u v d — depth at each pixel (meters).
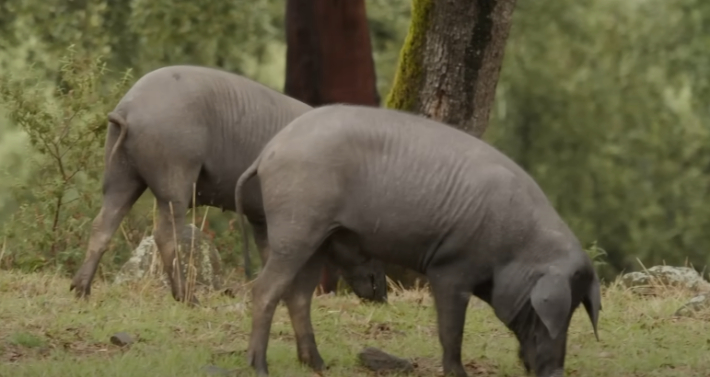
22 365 18.47
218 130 23.33
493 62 30.39
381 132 18.19
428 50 30.31
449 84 30.23
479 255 18.16
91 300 23.89
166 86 23.34
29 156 33.28
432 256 18.31
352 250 19.17
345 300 25.38
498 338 22.48
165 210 23.33
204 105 23.25
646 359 20.70
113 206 23.98
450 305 18.36
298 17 32.59
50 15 50.38
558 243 18.05
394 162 18.09
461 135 18.50
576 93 59.72
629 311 25.11
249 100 23.56
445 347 18.47
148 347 20.31
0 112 43.06
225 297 25.28
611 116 60.06
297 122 18.36
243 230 18.61
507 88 60.19
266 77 57.06
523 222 18.05
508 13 30.23
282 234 17.89
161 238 23.56
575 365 20.38
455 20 30.03
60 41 49.31
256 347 18.23
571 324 23.78
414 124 18.39
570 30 59.84
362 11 32.69
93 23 49.75
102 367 18.45
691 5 59.41
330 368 19.45
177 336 21.38
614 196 59.81
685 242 58.75
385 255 18.44
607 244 60.03
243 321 22.67
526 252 18.03
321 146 17.92
